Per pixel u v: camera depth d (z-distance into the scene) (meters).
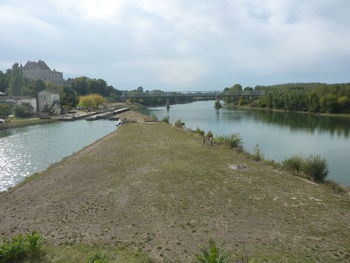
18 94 100.06
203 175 17.94
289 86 151.38
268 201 13.47
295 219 11.46
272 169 19.64
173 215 12.09
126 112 105.62
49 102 93.50
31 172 24.86
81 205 13.84
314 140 40.22
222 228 10.73
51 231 11.12
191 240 9.83
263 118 77.94
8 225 12.02
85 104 112.75
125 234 10.52
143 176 18.08
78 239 10.26
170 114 97.25
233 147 27.95
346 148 34.31
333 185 16.05
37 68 167.38
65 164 23.30
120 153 26.33
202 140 32.56
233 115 89.94
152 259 8.58
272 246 9.27
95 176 19.03
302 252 8.87
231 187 15.55
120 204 13.66
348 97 86.88
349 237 9.94
